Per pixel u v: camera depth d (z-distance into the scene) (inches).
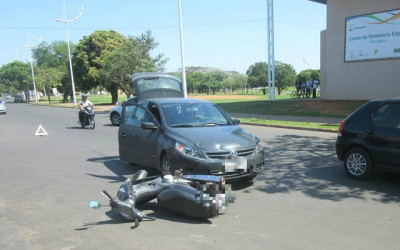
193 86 3769.7
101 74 1322.6
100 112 1282.0
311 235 184.7
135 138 324.5
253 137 279.6
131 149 335.0
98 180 310.8
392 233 185.0
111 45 1915.6
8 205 247.0
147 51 1264.8
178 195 210.5
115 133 646.5
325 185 275.3
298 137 529.0
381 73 940.0
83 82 2010.3
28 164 385.1
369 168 279.9
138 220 208.2
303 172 317.4
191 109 313.4
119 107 786.8
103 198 259.6
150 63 1244.5
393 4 902.4
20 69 3804.1
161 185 227.1
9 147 509.0
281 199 244.8
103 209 235.0
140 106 334.0
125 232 195.9
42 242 186.2
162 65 1293.1
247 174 259.6
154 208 233.5
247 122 740.7
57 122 908.0
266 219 208.8
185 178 225.9
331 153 399.2
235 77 3973.9
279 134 568.7
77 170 350.6
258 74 4119.1
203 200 205.3
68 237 191.5
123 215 205.2
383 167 271.9
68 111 1405.0
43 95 4372.5
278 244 175.0
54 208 239.0
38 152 461.1
